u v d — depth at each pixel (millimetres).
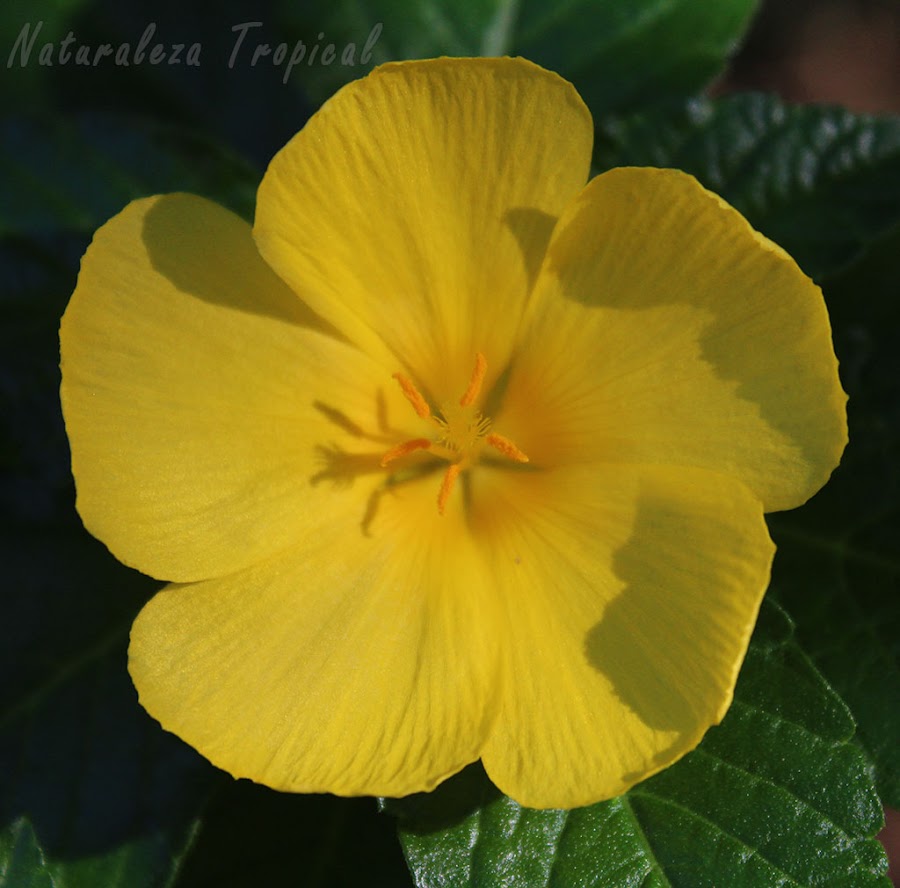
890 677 215
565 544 200
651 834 203
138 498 195
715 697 190
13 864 214
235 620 197
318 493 201
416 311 202
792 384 195
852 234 225
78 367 193
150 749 217
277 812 219
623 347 200
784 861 201
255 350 199
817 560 221
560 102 193
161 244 195
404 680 198
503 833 203
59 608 222
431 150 195
